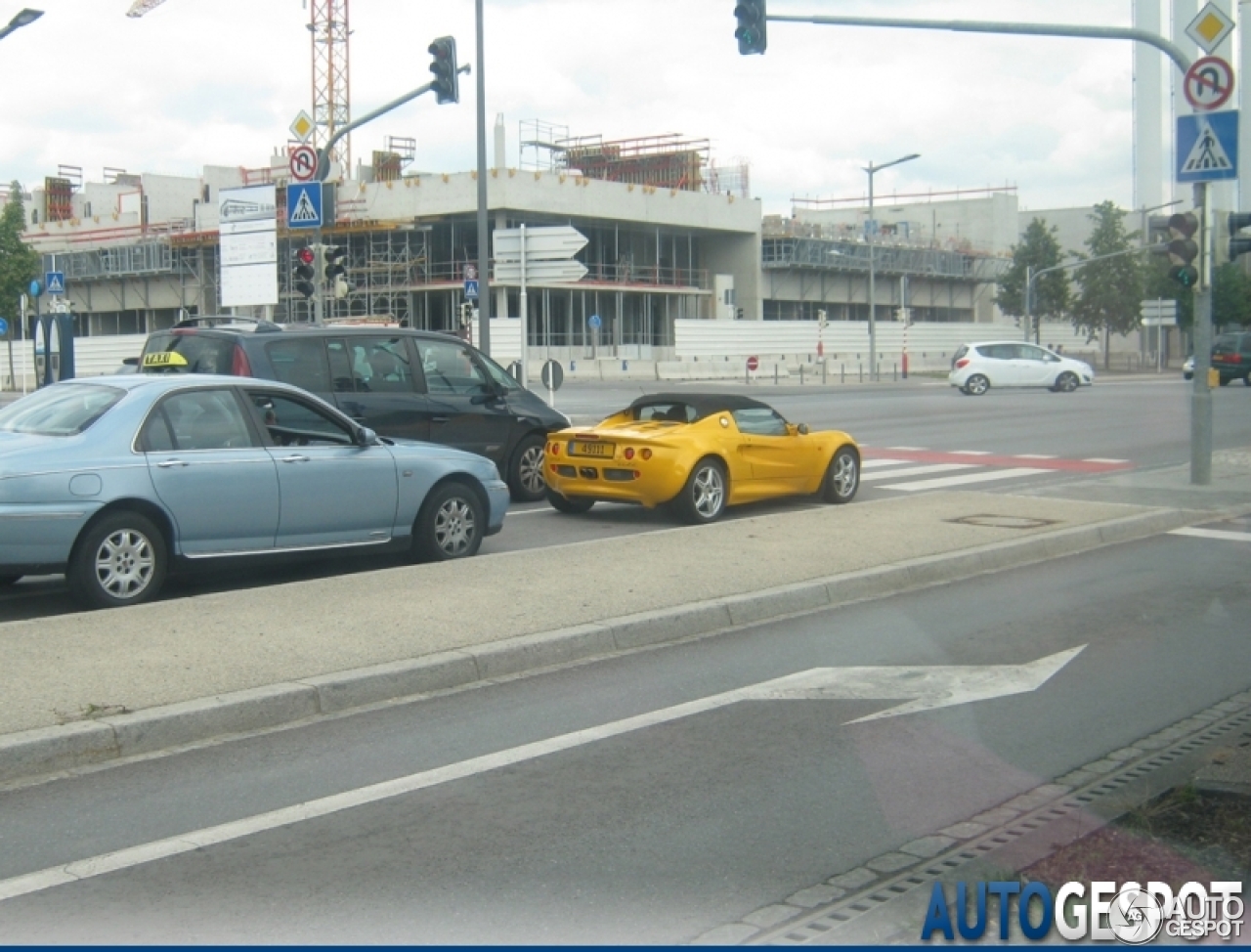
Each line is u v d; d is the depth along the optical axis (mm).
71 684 6953
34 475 8633
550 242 23969
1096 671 8031
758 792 5895
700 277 70312
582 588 9633
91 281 62906
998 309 87062
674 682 7754
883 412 33719
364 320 44656
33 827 5426
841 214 94500
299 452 10047
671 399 14430
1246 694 7555
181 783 5961
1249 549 12570
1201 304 16578
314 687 7039
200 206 60625
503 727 6836
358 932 4465
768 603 9547
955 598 10242
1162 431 27203
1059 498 15227
